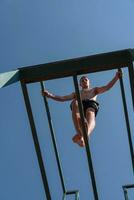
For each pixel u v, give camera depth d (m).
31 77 5.86
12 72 5.50
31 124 6.05
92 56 5.77
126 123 6.52
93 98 8.71
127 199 7.07
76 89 5.89
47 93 7.06
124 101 6.45
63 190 7.22
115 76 7.18
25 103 5.99
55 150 6.98
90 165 6.08
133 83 5.82
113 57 5.77
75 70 5.81
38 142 6.09
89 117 8.24
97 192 6.19
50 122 6.92
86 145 6.00
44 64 5.82
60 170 7.06
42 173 6.16
